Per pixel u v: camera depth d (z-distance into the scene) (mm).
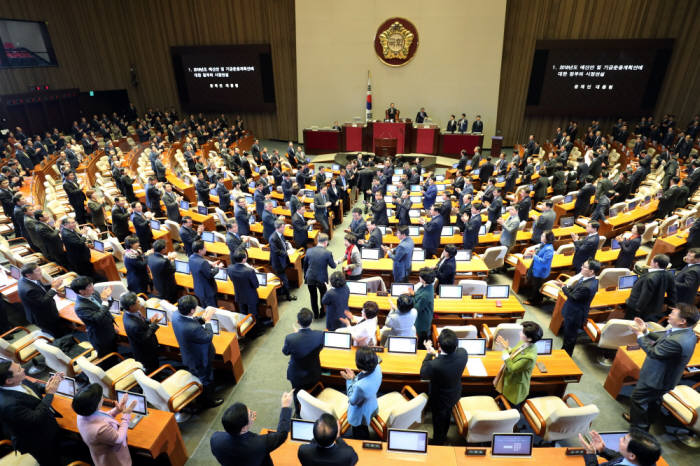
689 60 18719
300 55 22906
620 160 17469
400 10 20969
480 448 3758
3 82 20766
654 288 5867
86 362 4699
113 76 25875
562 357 5215
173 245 10773
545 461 3709
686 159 16109
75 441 4719
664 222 9078
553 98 20625
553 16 19906
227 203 12305
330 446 3008
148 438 4086
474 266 7754
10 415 3711
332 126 22875
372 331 5254
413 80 22016
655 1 18375
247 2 23094
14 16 21016
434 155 20500
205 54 24125
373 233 8156
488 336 5715
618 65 19234
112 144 20797
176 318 4926
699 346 5504
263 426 5254
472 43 20797
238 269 6312
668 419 5270
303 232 9211
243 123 25922
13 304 7742
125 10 24750
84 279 5199
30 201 10930
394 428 3979
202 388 5223
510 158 20953
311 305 7758
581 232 9633
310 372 4625
